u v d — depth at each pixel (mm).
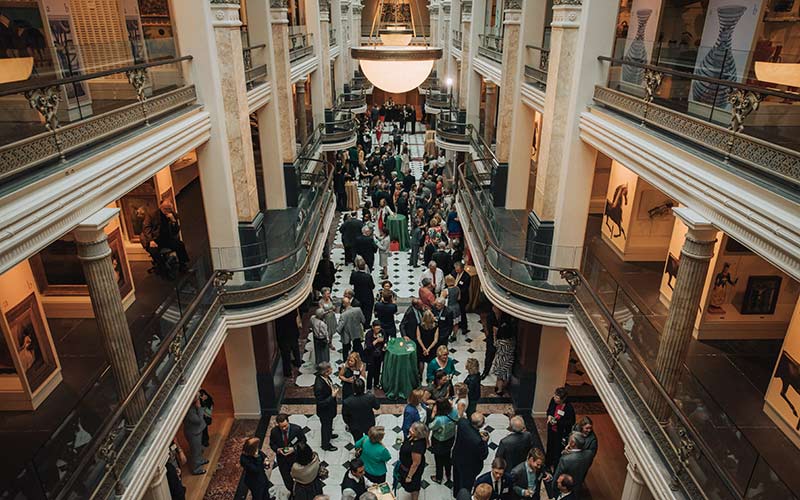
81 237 3867
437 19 23516
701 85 4719
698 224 3977
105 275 4023
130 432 4223
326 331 8234
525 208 10664
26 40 5039
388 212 13438
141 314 6707
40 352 5508
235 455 7160
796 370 4910
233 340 7402
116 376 4281
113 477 3867
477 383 6801
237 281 6809
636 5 7508
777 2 5227
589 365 5891
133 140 4543
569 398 8148
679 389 4535
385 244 11641
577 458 5242
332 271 10953
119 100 5164
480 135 14133
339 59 21328
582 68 6461
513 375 8125
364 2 28234
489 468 6836
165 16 7477
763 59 4926
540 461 5113
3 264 3010
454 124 15336
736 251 6184
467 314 10570
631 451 4703
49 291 6746
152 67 5500
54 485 3447
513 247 8438
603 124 5973
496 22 12922
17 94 3465
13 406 5316
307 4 14336
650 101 5148
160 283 7531
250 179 7070
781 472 4656
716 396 5590
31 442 4930
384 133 26766
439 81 22609
